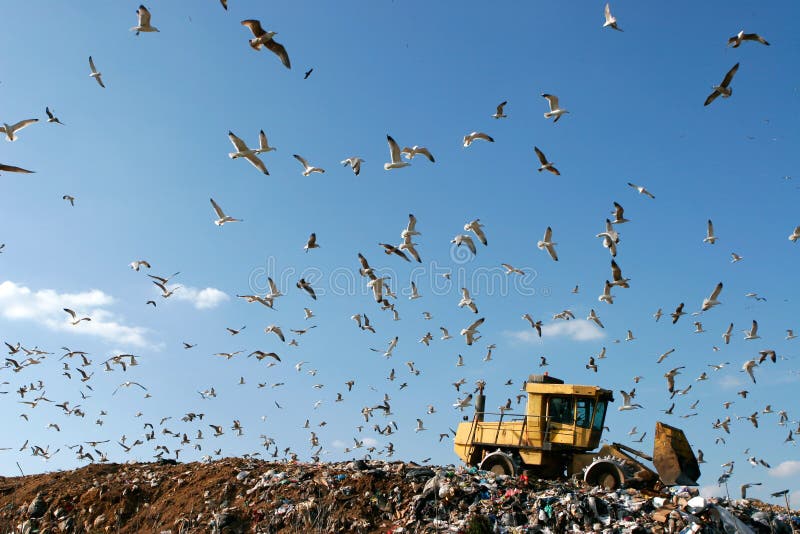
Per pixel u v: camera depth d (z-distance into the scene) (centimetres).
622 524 1672
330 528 1775
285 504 1881
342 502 1869
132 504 2077
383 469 2020
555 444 2070
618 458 1955
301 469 2083
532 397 2152
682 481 1842
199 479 2112
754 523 1717
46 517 2089
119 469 2361
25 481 2411
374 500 1853
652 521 1675
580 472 2017
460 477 1919
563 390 2105
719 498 1833
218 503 1959
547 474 2088
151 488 2133
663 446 1888
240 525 1856
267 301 2180
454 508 1788
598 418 2100
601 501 1741
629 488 1878
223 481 2059
